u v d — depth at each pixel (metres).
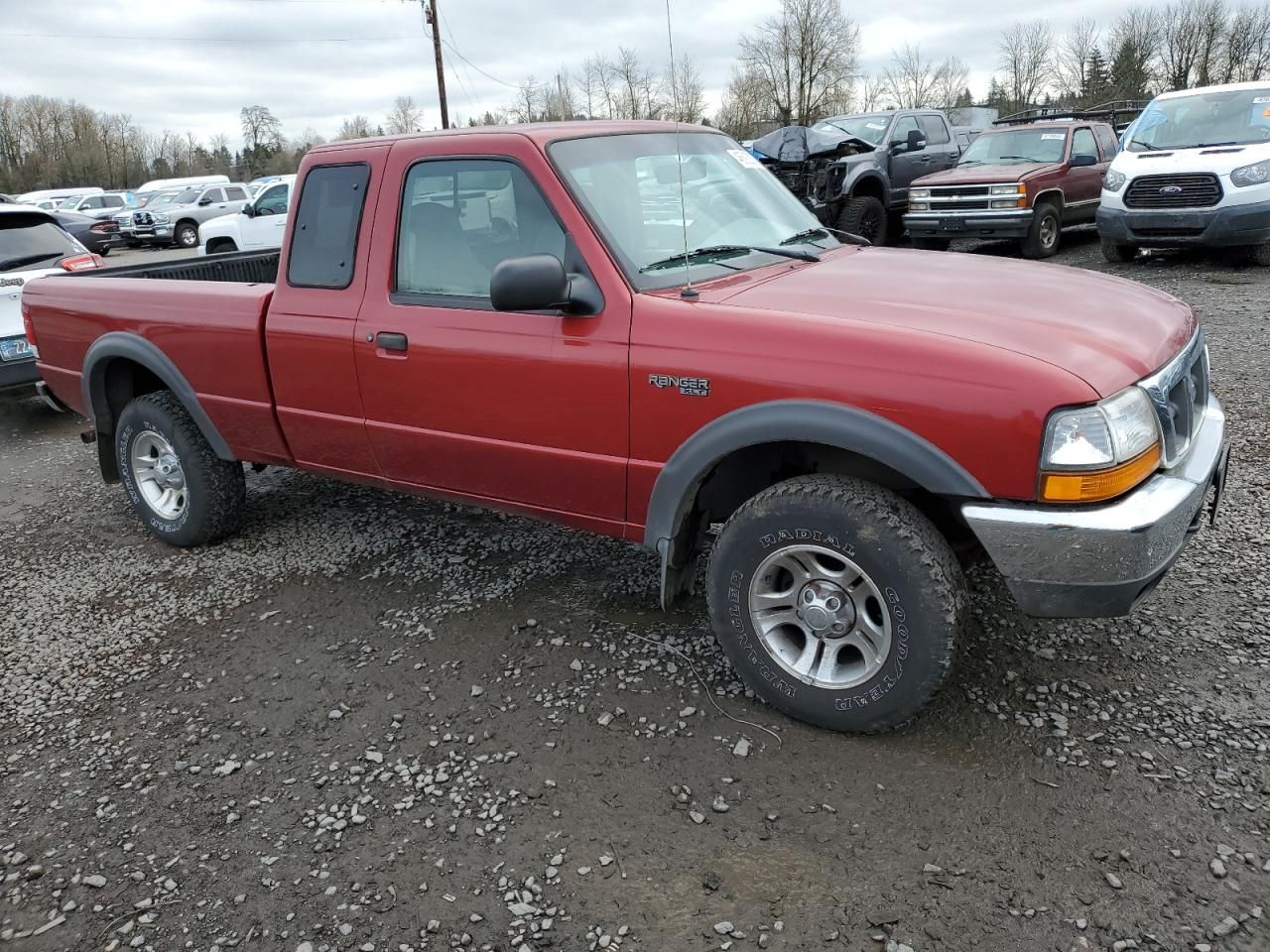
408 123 56.50
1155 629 3.31
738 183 3.78
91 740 3.15
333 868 2.51
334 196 3.68
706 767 2.79
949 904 2.24
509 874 2.45
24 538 5.02
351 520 4.88
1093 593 2.48
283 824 2.69
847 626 2.80
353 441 3.81
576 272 3.07
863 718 2.80
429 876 2.46
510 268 2.82
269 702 3.29
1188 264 10.59
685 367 2.85
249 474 5.69
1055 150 12.45
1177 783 2.57
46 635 3.91
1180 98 10.69
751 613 2.93
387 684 3.35
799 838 2.49
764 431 2.72
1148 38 58.91
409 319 3.46
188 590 4.22
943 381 2.49
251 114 78.25
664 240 3.23
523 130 3.30
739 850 2.46
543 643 3.53
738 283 3.14
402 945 2.25
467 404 3.38
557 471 3.25
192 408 4.29
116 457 4.81
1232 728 2.78
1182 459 2.76
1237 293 8.77
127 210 29.09
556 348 3.10
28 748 3.13
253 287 4.04
